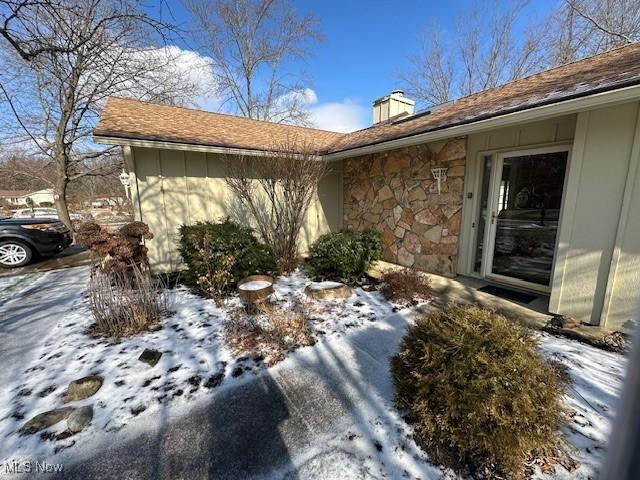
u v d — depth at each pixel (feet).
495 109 12.40
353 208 24.17
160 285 15.62
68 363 8.75
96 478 5.24
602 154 9.53
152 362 8.63
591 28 32.14
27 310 13.11
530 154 13.12
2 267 21.75
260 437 6.05
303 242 24.45
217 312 12.38
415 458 5.47
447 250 16.66
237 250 14.78
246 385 7.68
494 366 5.36
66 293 15.57
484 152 14.76
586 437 5.71
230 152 18.37
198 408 6.88
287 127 28.86
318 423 6.39
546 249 13.33
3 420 6.55
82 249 29.37
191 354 9.14
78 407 6.88
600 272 9.99
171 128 18.93
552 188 12.70
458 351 5.85
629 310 9.47
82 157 35.83
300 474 5.22
